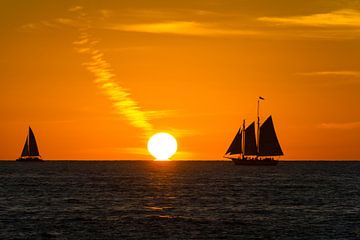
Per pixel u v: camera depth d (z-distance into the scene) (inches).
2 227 7170.3
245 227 7253.9
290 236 6717.5
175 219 7829.7
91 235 6697.8
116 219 7795.3
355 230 7106.3
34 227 7175.2
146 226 7263.8
